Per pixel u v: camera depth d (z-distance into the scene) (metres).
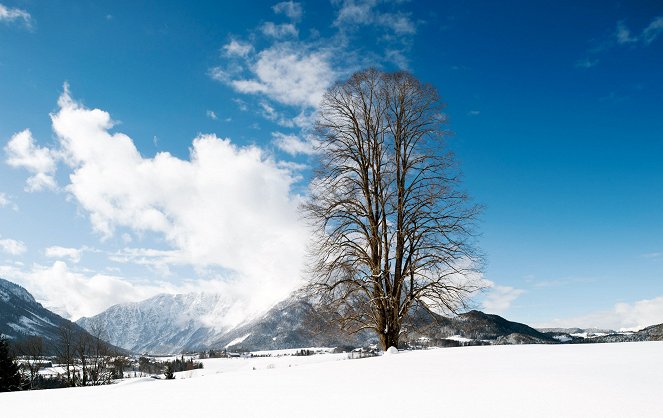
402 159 21.41
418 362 11.52
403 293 20.02
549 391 6.52
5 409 7.57
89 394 9.33
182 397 7.88
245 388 8.58
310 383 8.78
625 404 5.49
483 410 5.50
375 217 21.06
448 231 19.83
